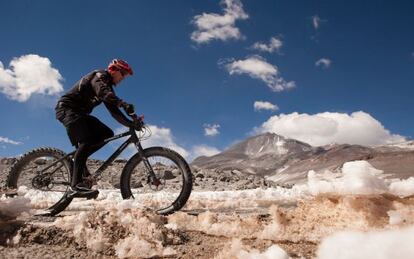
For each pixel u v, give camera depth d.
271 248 2.23
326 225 2.93
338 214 2.90
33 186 5.43
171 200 6.47
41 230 2.97
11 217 3.10
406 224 2.56
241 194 7.89
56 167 5.46
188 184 5.27
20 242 2.87
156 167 5.41
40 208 5.86
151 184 5.38
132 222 3.09
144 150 5.39
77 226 2.97
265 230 3.18
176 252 2.80
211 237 3.29
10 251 2.68
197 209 6.09
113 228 2.96
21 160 5.50
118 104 5.03
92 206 5.96
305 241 2.95
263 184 14.88
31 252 2.66
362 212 2.77
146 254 2.76
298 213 3.22
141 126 5.25
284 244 2.98
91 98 5.15
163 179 5.39
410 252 1.51
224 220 3.56
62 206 4.90
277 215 3.21
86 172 5.17
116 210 3.26
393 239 1.57
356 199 2.84
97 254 2.72
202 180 14.81
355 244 1.66
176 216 3.66
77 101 5.11
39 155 5.50
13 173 5.47
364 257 1.60
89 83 5.12
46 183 5.41
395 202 2.77
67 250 2.75
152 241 2.87
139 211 3.36
